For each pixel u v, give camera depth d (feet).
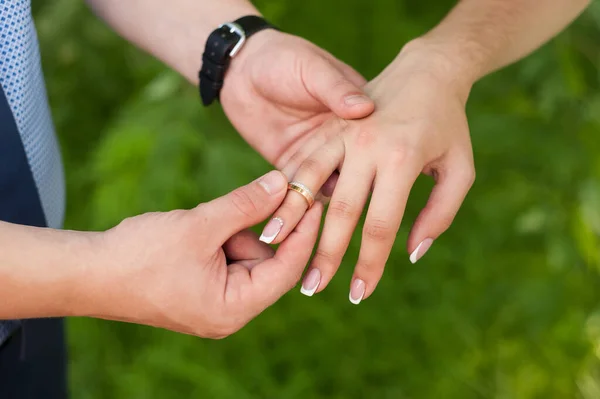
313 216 2.15
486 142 3.51
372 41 3.75
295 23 3.71
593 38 3.59
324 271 2.20
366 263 2.21
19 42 2.05
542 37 2.48
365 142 2.23
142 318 2.02
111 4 2.59
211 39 2.44
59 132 4.14
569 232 3.48
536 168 3.67
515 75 3.61
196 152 3.40
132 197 3.28
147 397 3.39
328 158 2.21
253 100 2.48
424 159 2.22
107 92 4.14
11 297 1.88
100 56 3.99
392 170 2.19
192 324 2.06
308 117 2.46
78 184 3.97
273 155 2.54
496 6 2.42
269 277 2.10
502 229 3.81
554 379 3.51
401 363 3.54
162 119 3.38
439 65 2.33
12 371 2.30
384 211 2.17
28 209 2.16
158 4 2.55
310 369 3.53
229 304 2.06
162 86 3.42
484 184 3.84
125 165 3.35
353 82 2.47
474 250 3.78
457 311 3.67
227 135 3.50
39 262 1.89
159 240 1.98
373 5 3.70
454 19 2.43
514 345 3.60
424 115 2.26
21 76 2.07
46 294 1.90
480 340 3.62
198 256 2.01
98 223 3.33
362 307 3.65
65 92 4.06
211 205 2.05
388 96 2.31
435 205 2.28
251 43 2.47
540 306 3.50
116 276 1.95
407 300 3.75
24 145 2.14
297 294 3.62
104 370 3.50
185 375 3.39
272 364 3.52
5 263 1.86
